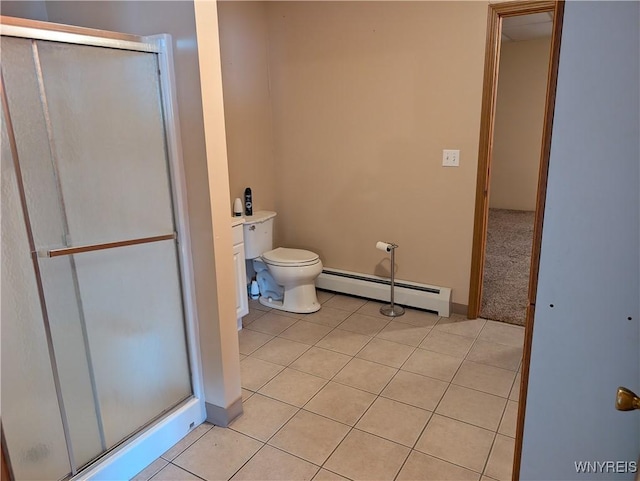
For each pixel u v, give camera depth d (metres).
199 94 1.89
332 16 3.49
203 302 2.15
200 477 1.93
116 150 1.91
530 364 1.02
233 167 3.63
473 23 3.00
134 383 2.07
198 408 2.25
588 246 0.90
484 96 3.06
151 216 2.04
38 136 1.67
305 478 1.91
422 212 3.48
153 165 2.00
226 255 2.12
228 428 2.23
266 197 4.07
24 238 1.66
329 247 4.02
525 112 7.05
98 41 1.72
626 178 0.84
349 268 3.96
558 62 0.86
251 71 3.70
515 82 7.01
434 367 2.76
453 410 2.34
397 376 2.67
